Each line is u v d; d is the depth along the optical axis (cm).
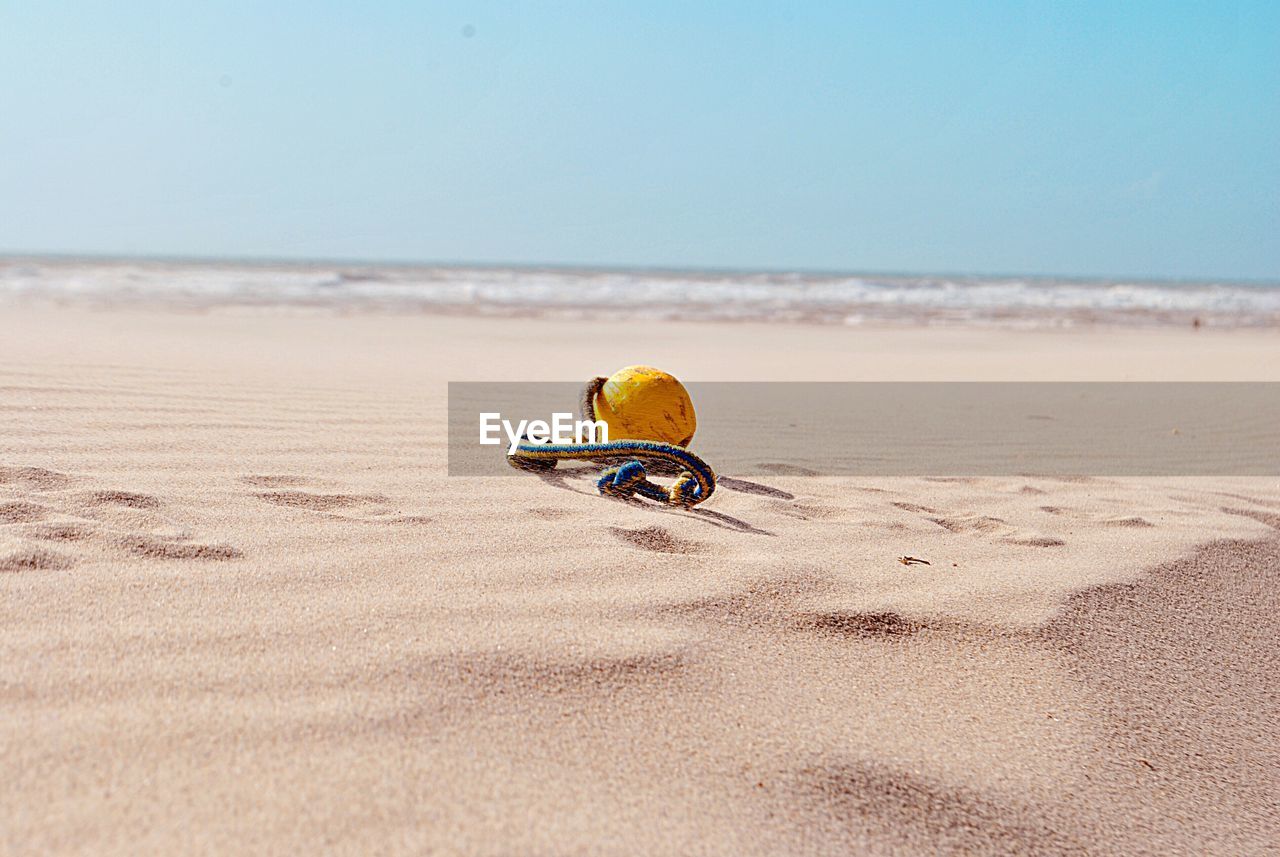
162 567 220
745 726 176
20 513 251
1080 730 192
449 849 129
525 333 1327
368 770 145
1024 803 167
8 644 175
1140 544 309
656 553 260
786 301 2436
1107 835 162
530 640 195
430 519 279
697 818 147
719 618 220
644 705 178
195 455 341
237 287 2277
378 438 401
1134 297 2888
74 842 122
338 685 170
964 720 190
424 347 1017
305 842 127
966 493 377
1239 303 2738
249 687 167
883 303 2461
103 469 310
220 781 138
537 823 139
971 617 235
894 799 162
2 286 2025
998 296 2831
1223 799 178
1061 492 389
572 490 329
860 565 266
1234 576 287
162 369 582
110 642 179
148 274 2772
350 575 225
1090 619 242
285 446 370
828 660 207
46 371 521
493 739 160
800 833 148
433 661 182
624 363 940
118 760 141
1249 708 212
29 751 141
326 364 733
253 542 245
